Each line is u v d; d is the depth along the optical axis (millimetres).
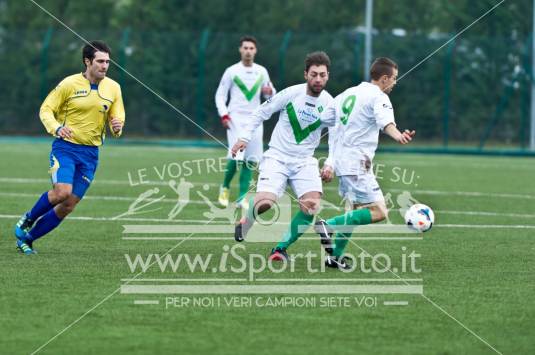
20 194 40469
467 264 25000
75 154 25359
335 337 17547
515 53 81562
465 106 82062
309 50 82562
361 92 23969
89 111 25188
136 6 103000
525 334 17906
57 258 25000
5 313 19047
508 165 63000
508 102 82125
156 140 83812
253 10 102562
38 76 88500
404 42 81750
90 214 34094
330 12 102750
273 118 77938
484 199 41594
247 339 17344
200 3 102625
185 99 85625
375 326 18375
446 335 17812
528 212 36844
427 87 81500
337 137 24344
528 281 22812
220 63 84500
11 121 88938
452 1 97500
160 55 85875
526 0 94062
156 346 16859
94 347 16797
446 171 57375
